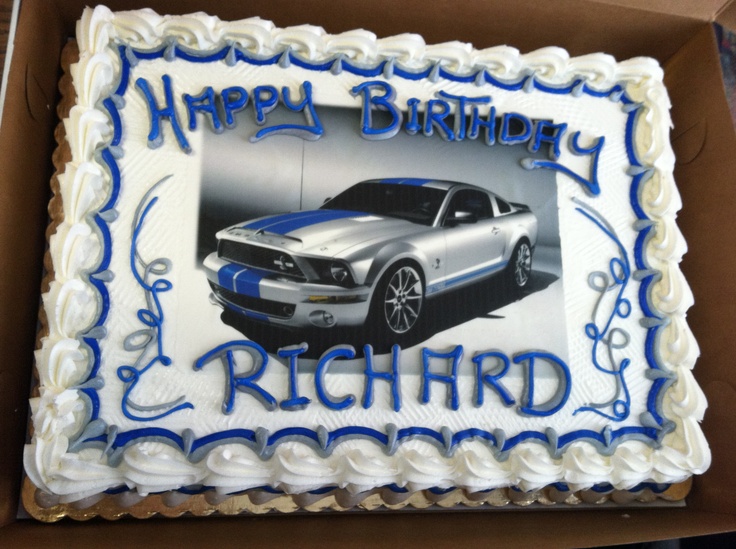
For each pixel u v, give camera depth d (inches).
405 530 90.1
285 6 108.5
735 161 106.1
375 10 110.0
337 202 97.3
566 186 105.3
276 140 98.1
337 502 92.4
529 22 113.4
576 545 83.0
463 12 110.7
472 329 95.3
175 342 87.5
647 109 109.8
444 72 105.5
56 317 84.7
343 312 89.6
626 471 92.8
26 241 94.0
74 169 90.0
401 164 101.0
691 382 98.2
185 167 94.1
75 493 81.2
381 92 103.0
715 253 108.0
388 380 90.0
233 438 84.7
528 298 99.0
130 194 92.0
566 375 95.7
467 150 103.7
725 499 99.2
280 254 89.4
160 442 83.7
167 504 88.0
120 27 98.3
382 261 90.7
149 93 95.4
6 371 87.4
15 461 89.7
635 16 111.3
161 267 89.7
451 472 87.9
